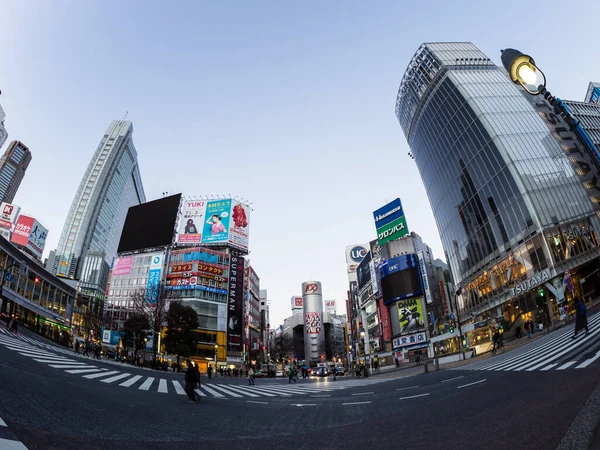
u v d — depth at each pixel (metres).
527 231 50.91
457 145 66.62
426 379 22.80
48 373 14.91
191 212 92.56
